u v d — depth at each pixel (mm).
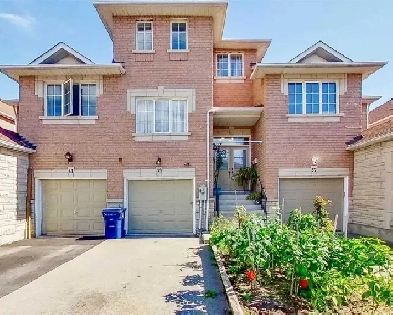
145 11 13656
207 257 9336
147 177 13594
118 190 13523
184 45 14062
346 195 13562
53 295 6301
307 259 4977
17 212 12500
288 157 13570
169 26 13945
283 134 13594
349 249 5180
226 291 5941
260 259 5930
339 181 13844
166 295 6250
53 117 13594
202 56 13875
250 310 5082
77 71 13375
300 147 13594
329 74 13727
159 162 13539
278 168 13555
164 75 13797
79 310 5562
